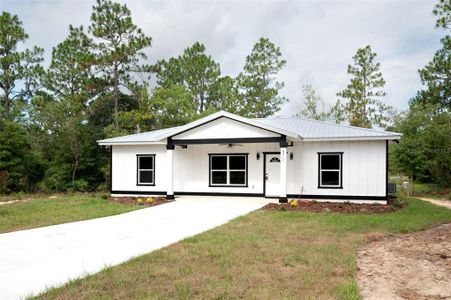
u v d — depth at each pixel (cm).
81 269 595
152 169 1856
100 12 2911
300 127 1789
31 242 806
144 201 1592
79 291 490
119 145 1903
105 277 547
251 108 3656
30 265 620
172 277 548
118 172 1903
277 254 680
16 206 1428
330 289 498
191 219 1127
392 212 1274
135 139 1862
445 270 591
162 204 1507
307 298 463
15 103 2975
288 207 1360
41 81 3198
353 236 850
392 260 654
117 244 783
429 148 2436
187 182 1820
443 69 2803
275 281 531
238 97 3703
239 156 1755
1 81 3038
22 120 2905
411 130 2623
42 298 463
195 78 3984
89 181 2862
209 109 3603
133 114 3019
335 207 1357
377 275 572
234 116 1559
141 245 773
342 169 1550
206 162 1798
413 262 639
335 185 1565
